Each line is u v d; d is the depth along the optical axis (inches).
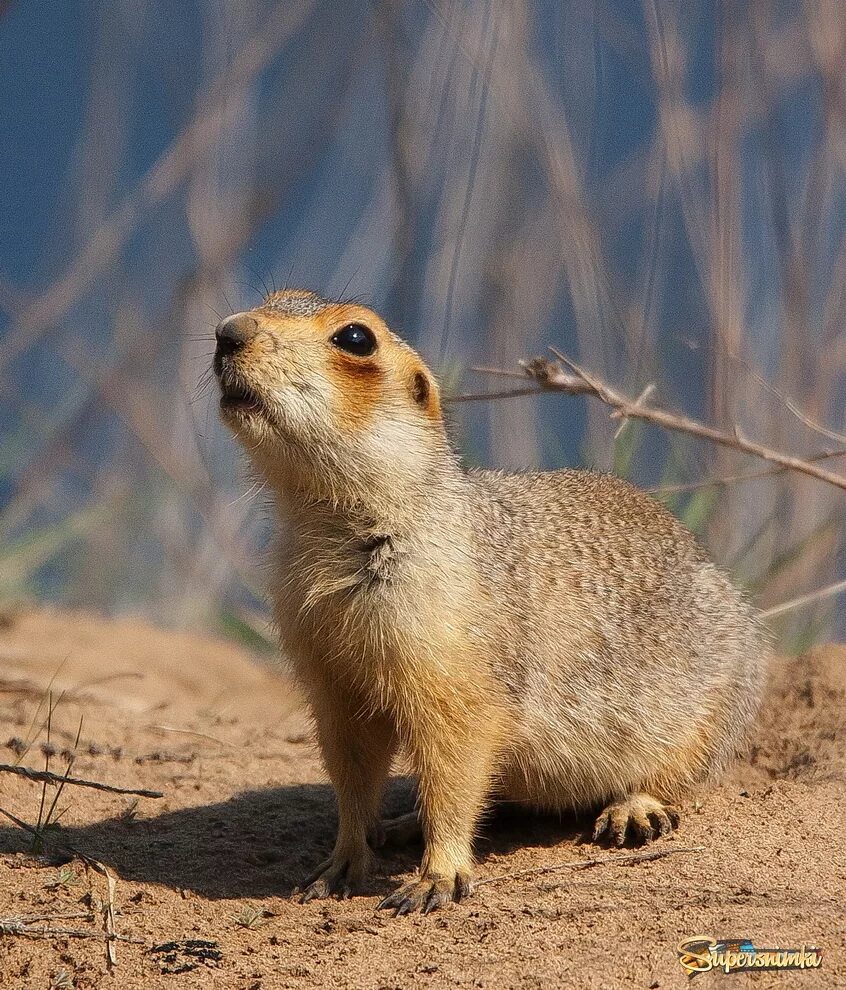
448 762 333.1
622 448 539.2
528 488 400.5
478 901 316.8
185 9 771.4
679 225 709.3
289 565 344.2
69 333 757.3
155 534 688.4
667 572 398.9
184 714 476.4
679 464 581.9
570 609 368.8
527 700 352.8
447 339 650.8
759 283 673.6
